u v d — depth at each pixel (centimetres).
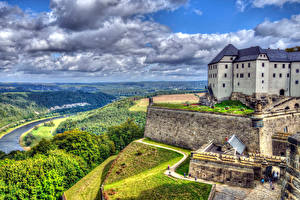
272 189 4156
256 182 4450
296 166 1616
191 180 4916
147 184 5241
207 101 9262
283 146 6147
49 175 6253
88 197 6184
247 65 8781
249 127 6256
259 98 8512
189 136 7912
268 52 9138
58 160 7138
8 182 5572
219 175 4731
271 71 8781
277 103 7900
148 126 10112
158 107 9638
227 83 9519
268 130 6331
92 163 9019
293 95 8869
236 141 6181
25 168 6134
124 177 6719
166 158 7200
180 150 7744
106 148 10250
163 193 4672
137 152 8200
